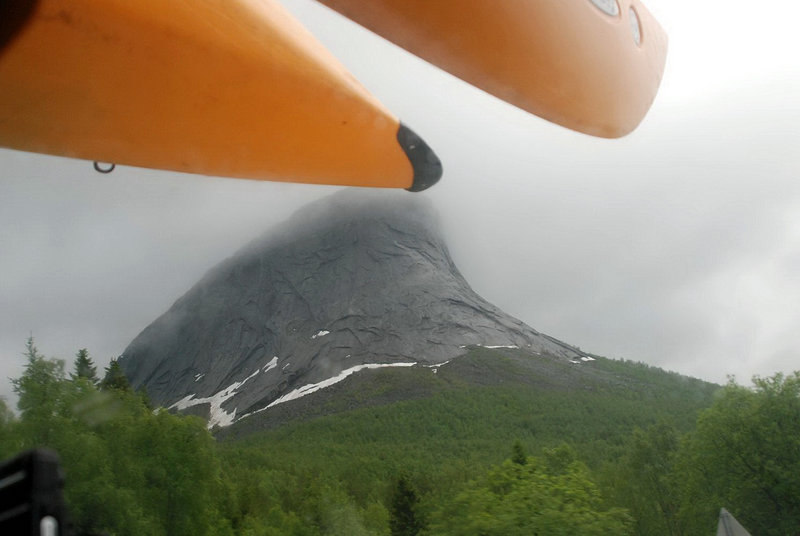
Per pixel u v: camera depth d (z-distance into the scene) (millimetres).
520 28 5348
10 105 3279
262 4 3775
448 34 5102
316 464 151625
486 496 23297
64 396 41125
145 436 44062
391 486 104500
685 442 49531
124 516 38750
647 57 7805
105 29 3141
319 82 3869
